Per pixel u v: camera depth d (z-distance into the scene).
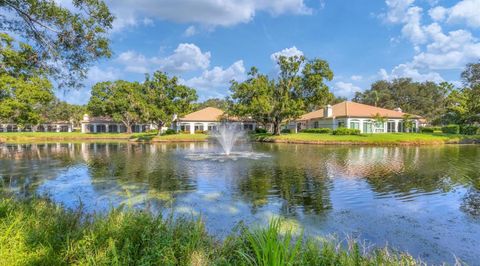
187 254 2.90
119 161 14.77
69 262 2.83
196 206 6.68
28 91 17.52
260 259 2.33
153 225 3.54
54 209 4.81
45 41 5.86
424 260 4.16
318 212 6.26
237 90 34.28
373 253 3.33
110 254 2.83
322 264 2.78
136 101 39.41
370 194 7.79
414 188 8.48
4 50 5.95
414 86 60.00
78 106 62.56
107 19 6.01
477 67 38.12
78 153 19.36
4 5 5.32
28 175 10.78
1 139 36.16
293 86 33.78
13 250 2.77
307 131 37.59
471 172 11.16
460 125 37.19
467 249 4.52
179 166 12.87
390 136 29.17
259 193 7.89
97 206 6.66
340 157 16.31
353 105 39.66
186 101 39.19
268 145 26.25
